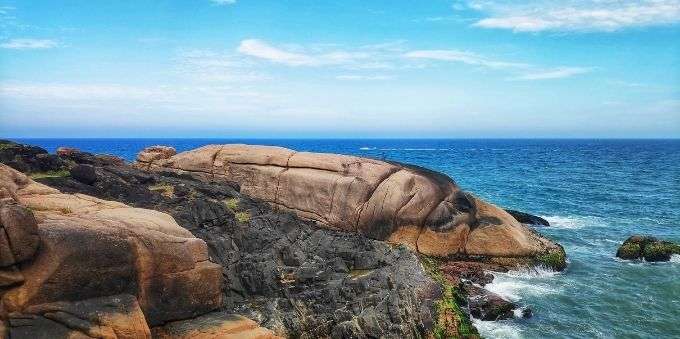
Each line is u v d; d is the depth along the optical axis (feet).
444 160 408.26
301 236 81.76
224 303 61.11
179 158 108.37
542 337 66.44
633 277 90.27
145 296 49.39
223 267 65.87
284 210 96.58
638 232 127.13
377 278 68.49
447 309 67.41
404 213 91.35
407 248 82.17
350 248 80.07
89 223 47.42
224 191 89.40
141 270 48.91
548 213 153.69
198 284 53.62
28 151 79.87
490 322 70.38
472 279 84.53
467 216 94.32
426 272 76.54
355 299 63.16
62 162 82.69
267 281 65.00
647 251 101.45
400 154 530.68
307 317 60.54
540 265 92.38
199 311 53.88
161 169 108.68
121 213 54.90
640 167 329.72
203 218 75.20
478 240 93.50
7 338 40.11
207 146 110.63
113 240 46.83
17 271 42.06
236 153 104.94
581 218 145.38
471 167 325.83
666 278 89.81
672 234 125.08
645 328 69.82
